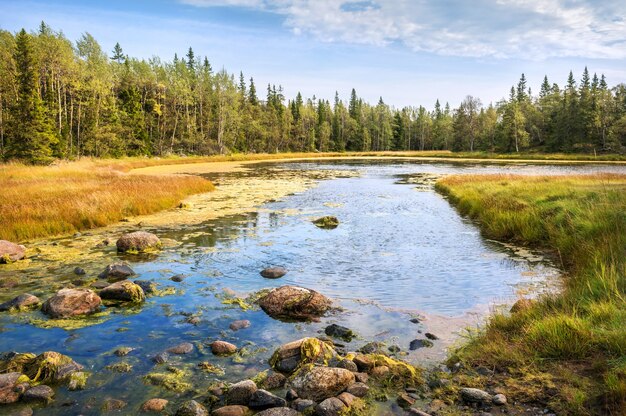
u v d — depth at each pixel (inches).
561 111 3710.6
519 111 4001.0
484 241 541.0
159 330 269.4
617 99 3619.6
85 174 1275.8
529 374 191.0
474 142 4451.3
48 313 294.4
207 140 3447.3
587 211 504.1
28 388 197.2
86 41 2571.4
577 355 199.9
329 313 298.7
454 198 910.4
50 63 2167.8
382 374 204.7
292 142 4530.0
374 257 461.4
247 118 4045.3
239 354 235.1
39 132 1744.6
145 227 631.8
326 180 1449.3
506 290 348.2
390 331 265.4
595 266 311.9
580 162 2539.4
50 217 609.6
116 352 236.7
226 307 311.6
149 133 3174.2
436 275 394.6
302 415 173.2
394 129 5590.6
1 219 577.3
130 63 3666.3
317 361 214.2
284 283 371.6
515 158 3198.8
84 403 186.7
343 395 182.4
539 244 516.1
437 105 6540.4
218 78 3484.3
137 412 179.5
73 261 441.4
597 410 157.2
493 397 175.8
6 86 2009.1
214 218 709.3
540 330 219.9
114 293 326.0
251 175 1659.7
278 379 200.5
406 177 1581.0
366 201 919.7
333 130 5182.1
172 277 385.1
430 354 230.4
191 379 207.3
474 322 278.7
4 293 340.2
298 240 546.6
